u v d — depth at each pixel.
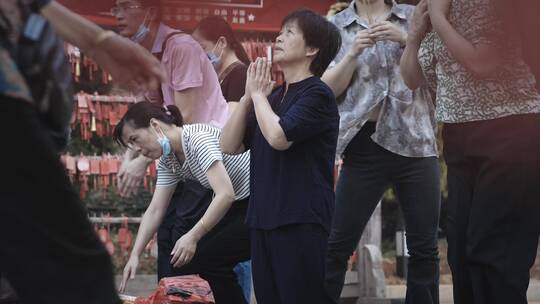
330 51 6.56
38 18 4.01
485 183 6.06
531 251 6.09
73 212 3.86
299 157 6.28
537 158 6.01
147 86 4.45
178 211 8.02
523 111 6.04
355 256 12.09
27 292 3.86
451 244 6.46
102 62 4.41
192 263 7.43
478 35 6.08
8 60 3.75
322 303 6.29
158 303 7.51
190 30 12.01
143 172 8.85
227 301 7.60
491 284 6.09
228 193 7.17
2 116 3.70
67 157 11.48
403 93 8.00
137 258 8.05
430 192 7.97
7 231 3.77
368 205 8.14
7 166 3.72
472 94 6.18
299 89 6.38
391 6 8.38
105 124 11.64
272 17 12.49
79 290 3.89
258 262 6.46
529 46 5.77
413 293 7.96
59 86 4.08
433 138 8.05
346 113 8.05
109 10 11.19
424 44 6.84
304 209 6.22
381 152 8.02
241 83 8.75
